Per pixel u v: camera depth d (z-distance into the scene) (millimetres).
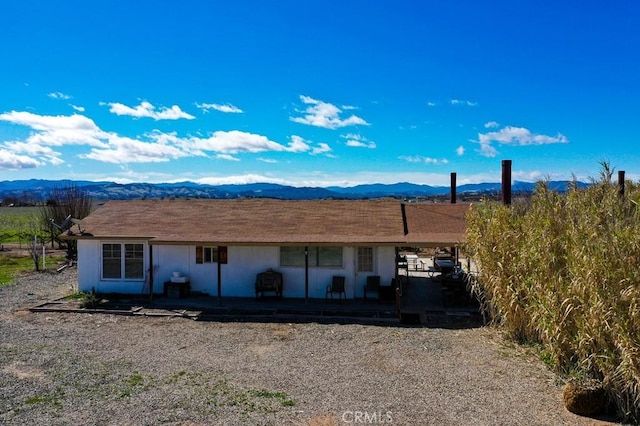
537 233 9945
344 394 8070
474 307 14359
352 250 15664
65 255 26656
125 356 10117
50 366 9430
